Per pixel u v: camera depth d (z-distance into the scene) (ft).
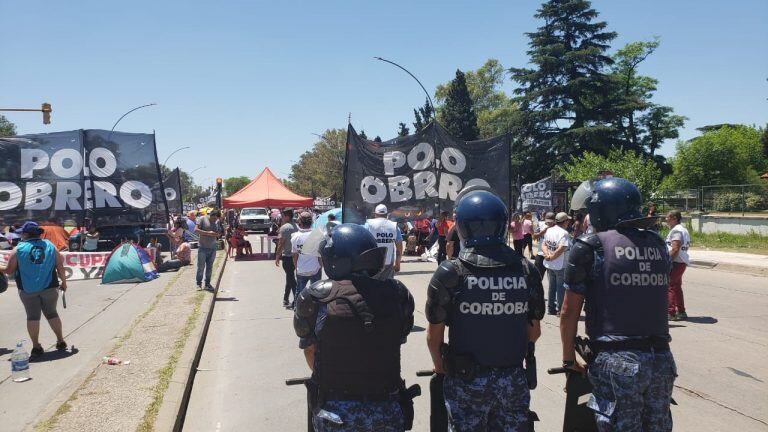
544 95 160.66
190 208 191.31
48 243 24.08
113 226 59.21
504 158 52.75
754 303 35.12
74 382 18.67
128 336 25.41
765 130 179.42
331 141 279.90
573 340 10.33
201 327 27.22
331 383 8.86
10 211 53.98
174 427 15.07
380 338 8.91
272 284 46.98
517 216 55.57
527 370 9.90
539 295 9.75
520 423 9.41
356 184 52.13
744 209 94.07
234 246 72.33
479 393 9.28
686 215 92.94
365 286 9.13
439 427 10.19
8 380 20.31
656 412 9.62
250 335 28.02
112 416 15.57
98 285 45.62
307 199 81.05
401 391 9.39
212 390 19.72
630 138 193.88
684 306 31.68
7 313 34.19
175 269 56.44
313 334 9.20
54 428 14.70
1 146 53.98
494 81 269.44
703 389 18.76
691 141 172.65
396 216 52.29
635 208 10.30
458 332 9.50
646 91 204.74
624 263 9.75
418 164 52.70
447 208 52.75
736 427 15.61
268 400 18.52
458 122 191.11
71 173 55.26
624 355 9.50
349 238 9.30
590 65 159.74
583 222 32.60
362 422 8.71
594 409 9.75
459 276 9.50
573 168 110.01
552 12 161.68
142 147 57.52
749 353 23.17
